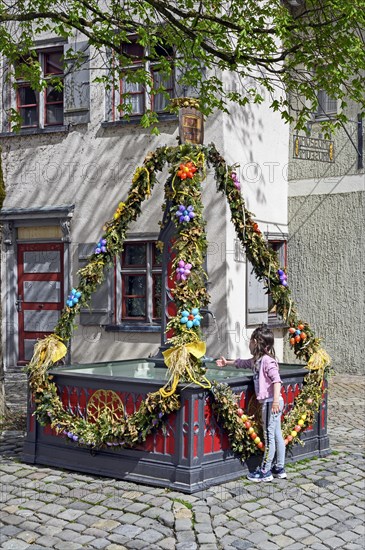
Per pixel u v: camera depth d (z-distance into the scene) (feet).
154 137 41.14
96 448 20.11
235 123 40.11
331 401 33.99
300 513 17.25
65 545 15.26
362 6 28.09
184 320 19.04
